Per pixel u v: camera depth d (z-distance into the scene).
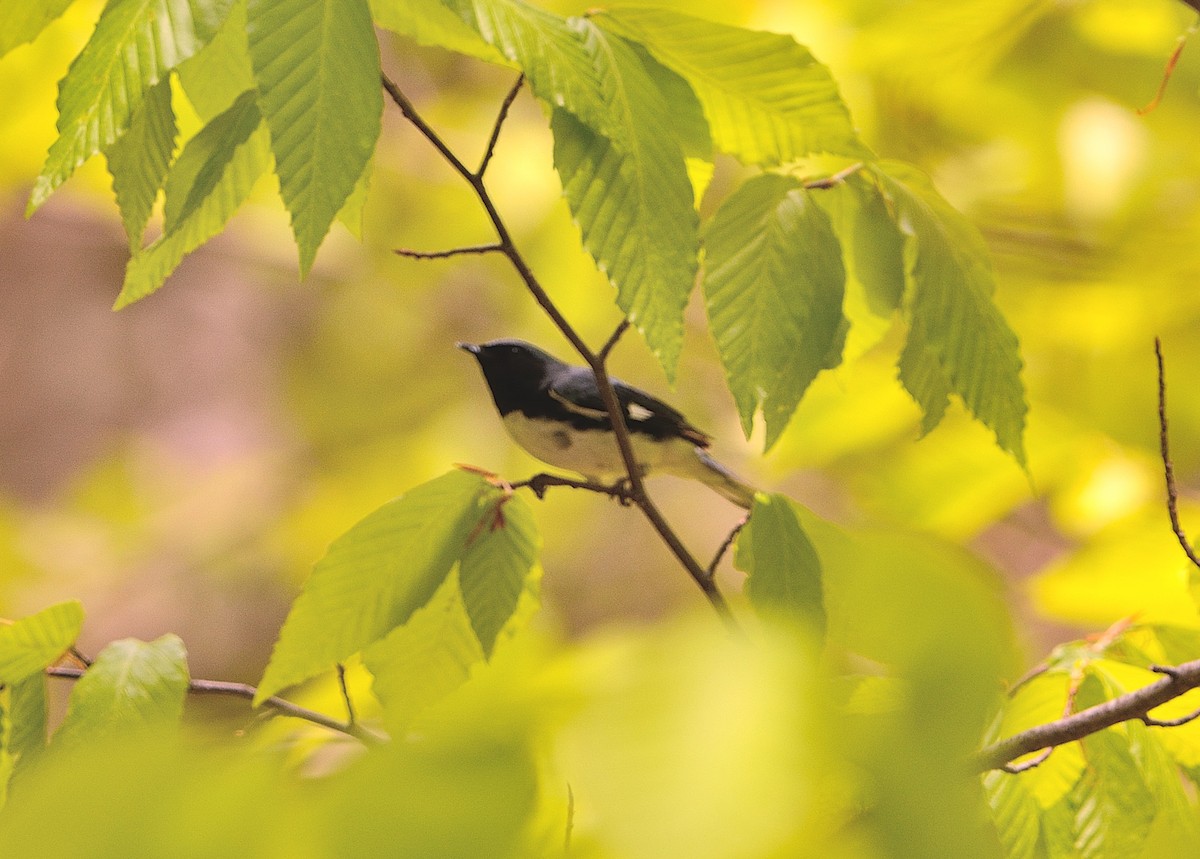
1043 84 10.57
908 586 1.06
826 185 4.73
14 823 0.96
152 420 26.36
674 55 4.37
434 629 4.98
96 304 26.89
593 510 17.81
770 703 0.99
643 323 3.99
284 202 3.24
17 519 19.31
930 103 10.76
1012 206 10.62
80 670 4.97
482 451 17.81
